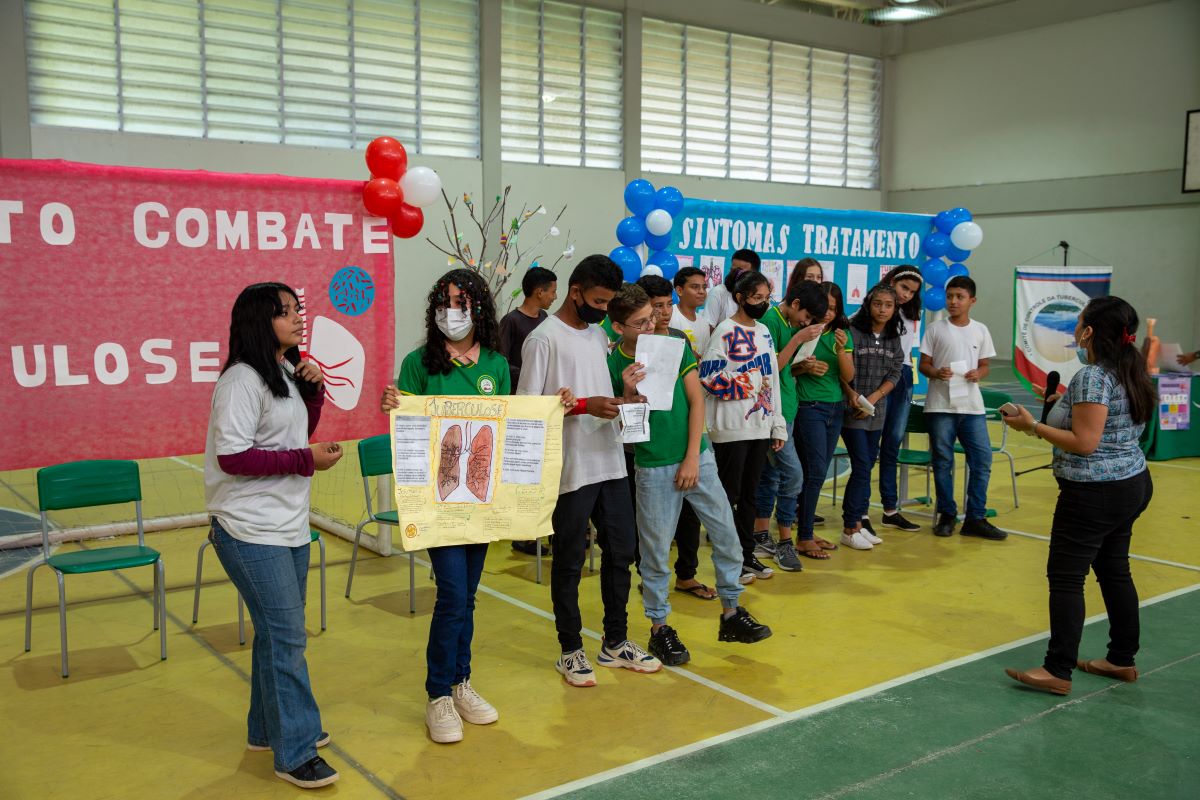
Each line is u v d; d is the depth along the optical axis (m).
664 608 4.21
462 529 3.44
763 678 4.01
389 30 12.30
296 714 3.07
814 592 5.20
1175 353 9.65
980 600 5.07
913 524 6.61
